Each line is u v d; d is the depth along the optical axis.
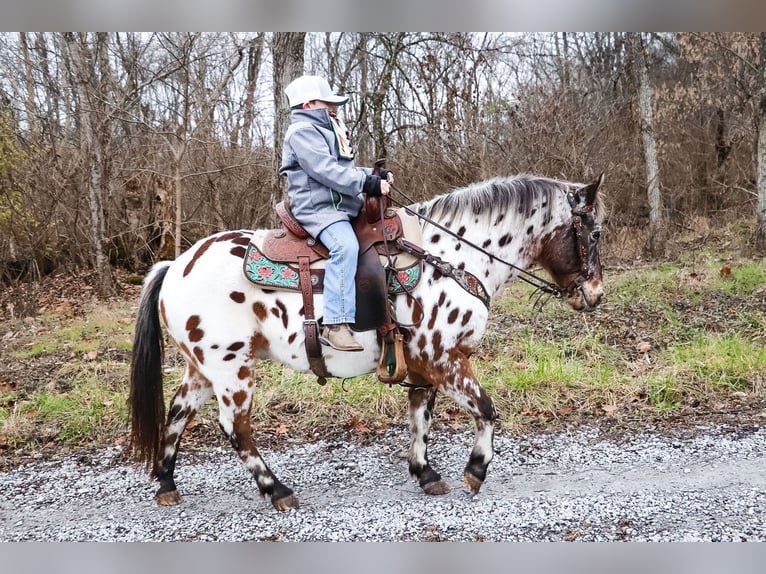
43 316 8.20
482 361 5.65
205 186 10.57
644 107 10.46
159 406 3.42
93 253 9.98
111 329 7.34
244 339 3.29
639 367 5.40
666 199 11.92
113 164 10.34
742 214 11.43
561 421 4.60
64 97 10.36
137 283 10.05
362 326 3.13
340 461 4.11
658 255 9.73
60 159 9.76
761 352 5.31
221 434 4.56
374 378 5.19
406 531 3.17
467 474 3.40
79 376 5.63
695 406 4.73
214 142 9.38
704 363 5.20
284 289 3.20
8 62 10.74
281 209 3.32
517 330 6.49
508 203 3.46
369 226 3.23
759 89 9.08
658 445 4.11
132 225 10.52
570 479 3.70
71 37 8.73
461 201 3.44
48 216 9.03
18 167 9.15
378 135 9.39
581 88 10.49
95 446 4.46
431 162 9.28
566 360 5.55
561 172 9.04
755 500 3.32
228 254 3.30
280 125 7.14
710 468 3.74
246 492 3.72
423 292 3.24
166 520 3.39
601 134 10.02
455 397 3.33
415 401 3.65
